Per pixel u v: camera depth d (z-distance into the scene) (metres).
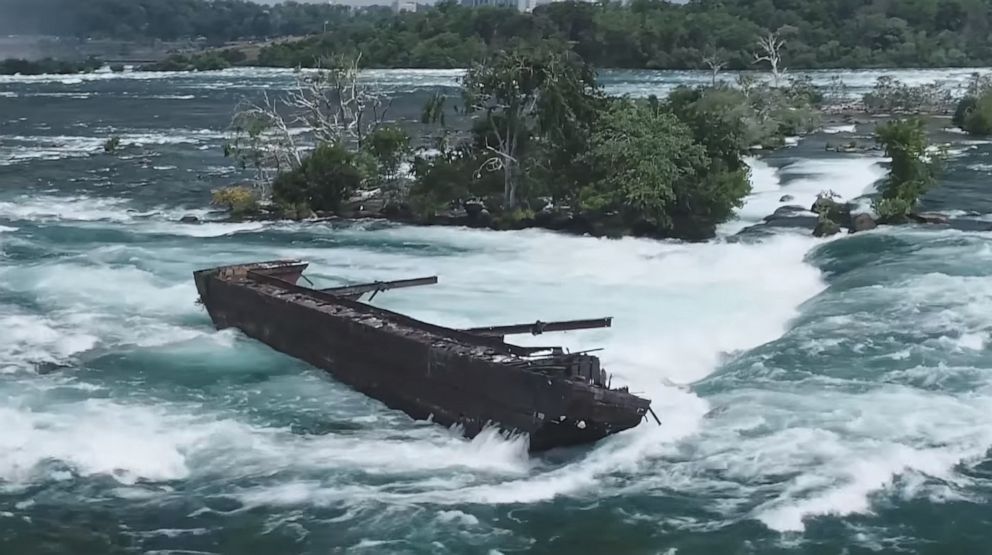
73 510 27.02
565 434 29.61
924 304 41.62
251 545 25.20
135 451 30.14
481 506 26.91
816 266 50.72
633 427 30.30
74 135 124.75
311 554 24.77
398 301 46.22
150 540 25.52
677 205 59.94
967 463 28.33
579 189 62.56
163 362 38.34
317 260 55.62
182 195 79.06
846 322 39.78
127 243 60.28
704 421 31.27
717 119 66.12
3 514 26.78
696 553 24.55
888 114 139.88
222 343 40.62
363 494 27.61
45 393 34.81
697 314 43.59
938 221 59.84
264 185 75.12
